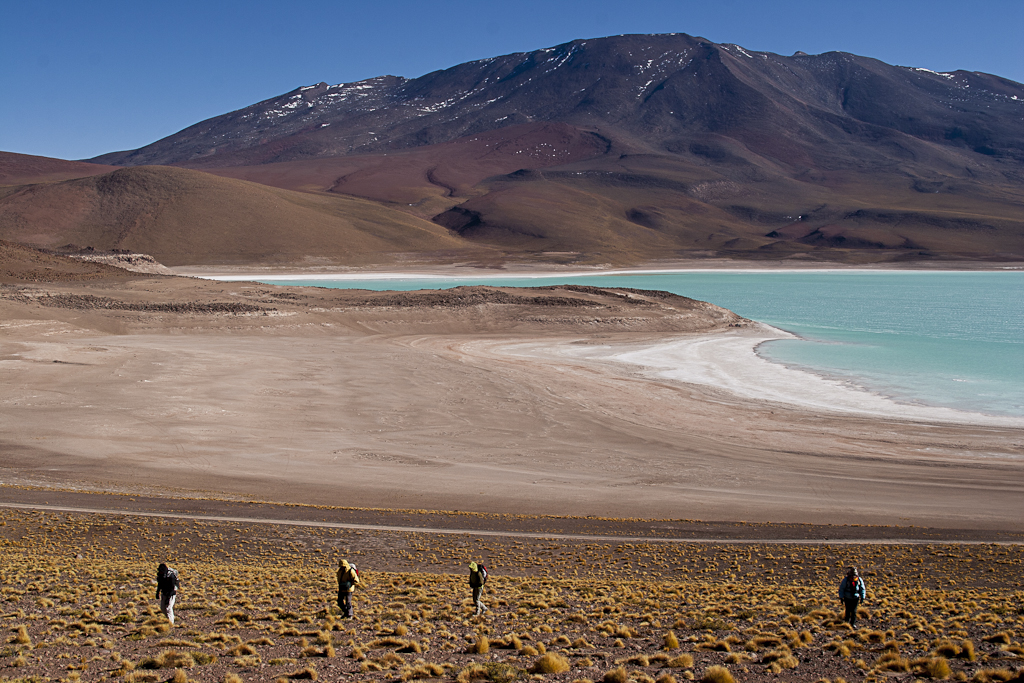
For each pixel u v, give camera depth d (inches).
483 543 1037.8
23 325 2795.3
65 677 449.7
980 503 1279.5
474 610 684.1
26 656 498.9
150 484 1317.7
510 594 763.4
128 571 829.2
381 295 3782.0
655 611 705.0
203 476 1374.3
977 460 1546.5
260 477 1379.2
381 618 643.5
